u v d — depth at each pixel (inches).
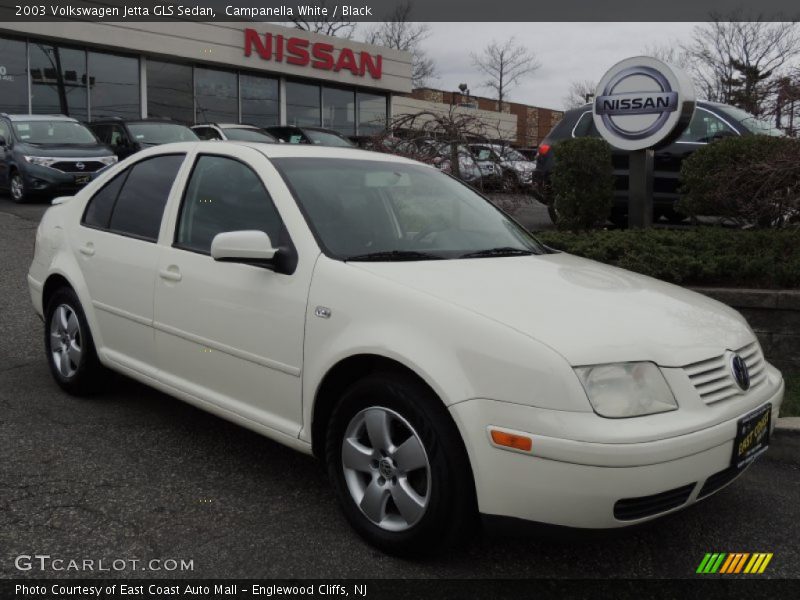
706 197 284.8
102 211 183.3
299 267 131.3
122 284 166.7
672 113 291.4
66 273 182.5
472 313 111.3
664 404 106.7
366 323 119.1
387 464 117.2
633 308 121.9
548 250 164.7
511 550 122.5
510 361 105.0
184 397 152.4
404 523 116.5
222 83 914.7
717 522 136.4
